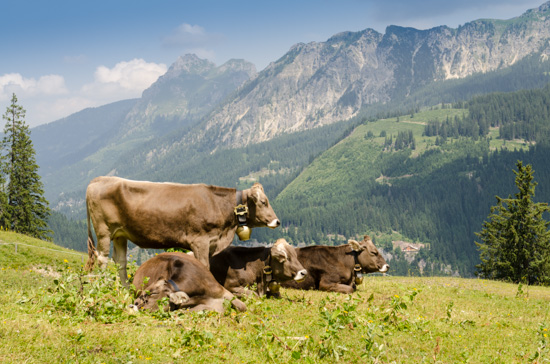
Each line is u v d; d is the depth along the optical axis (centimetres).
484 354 1003
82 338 774
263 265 1411
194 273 1059
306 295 1561
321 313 1020
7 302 984
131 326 880
